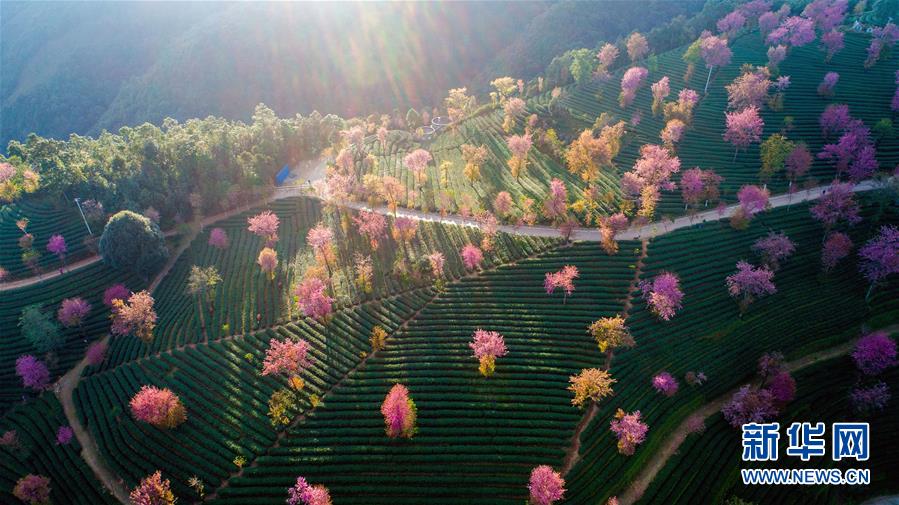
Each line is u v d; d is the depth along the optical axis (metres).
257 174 123.69
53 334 88.69
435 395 78.06
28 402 84.81
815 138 128.25
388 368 82.69
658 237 103.56
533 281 95.94
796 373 82.56
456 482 67.94
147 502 63.50
